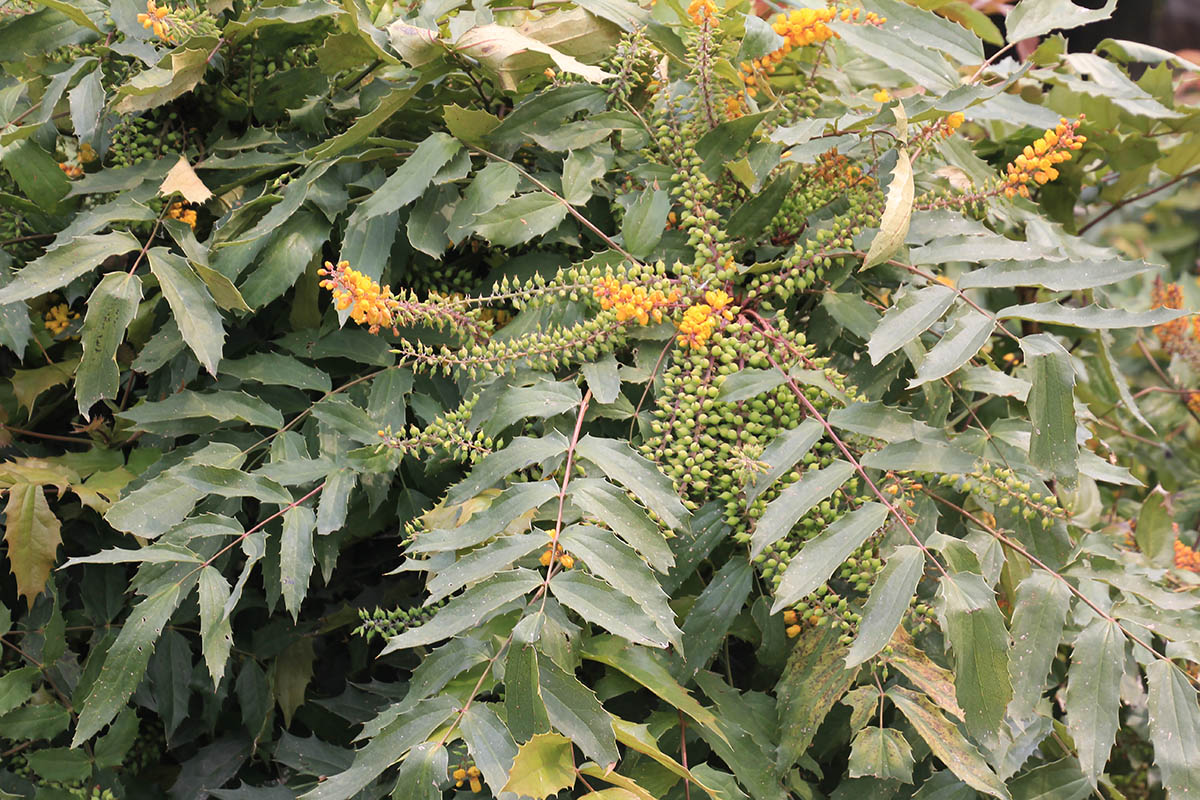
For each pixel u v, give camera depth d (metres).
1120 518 1.97
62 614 1.29
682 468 1.04
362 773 0.85
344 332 1.27
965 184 1.42
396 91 1.20
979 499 1.20
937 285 1.08
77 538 1.38
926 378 0.96
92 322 1.10
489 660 0.97
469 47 1.20
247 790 1.20
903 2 1.24
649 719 1.05
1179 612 1.03
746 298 1.17
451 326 1.16
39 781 1.25
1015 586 1.17
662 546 0.93
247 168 1.32
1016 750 1.12
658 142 1.24
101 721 1.00
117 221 1.26
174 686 1.25
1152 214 3.03
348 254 1.18
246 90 1.36
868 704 1.01
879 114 1.11
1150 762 1.70
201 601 1.01
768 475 1.00
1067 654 1.49
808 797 1.07
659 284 1.11
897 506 0.95
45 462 1.29
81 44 1.37
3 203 1.32
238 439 1.23
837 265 1.19
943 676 1.00
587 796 0.83
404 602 1.30
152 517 1.07
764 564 1.01
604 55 1.29
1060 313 0.98
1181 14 3.15
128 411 1.18
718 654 1.22
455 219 1.20
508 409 1.08
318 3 1.24
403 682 1.25
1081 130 1.64
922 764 1.16
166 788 1.38
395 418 1.19
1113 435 2.11
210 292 1.17
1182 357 2.15
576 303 1.17
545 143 1.24
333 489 1.11
